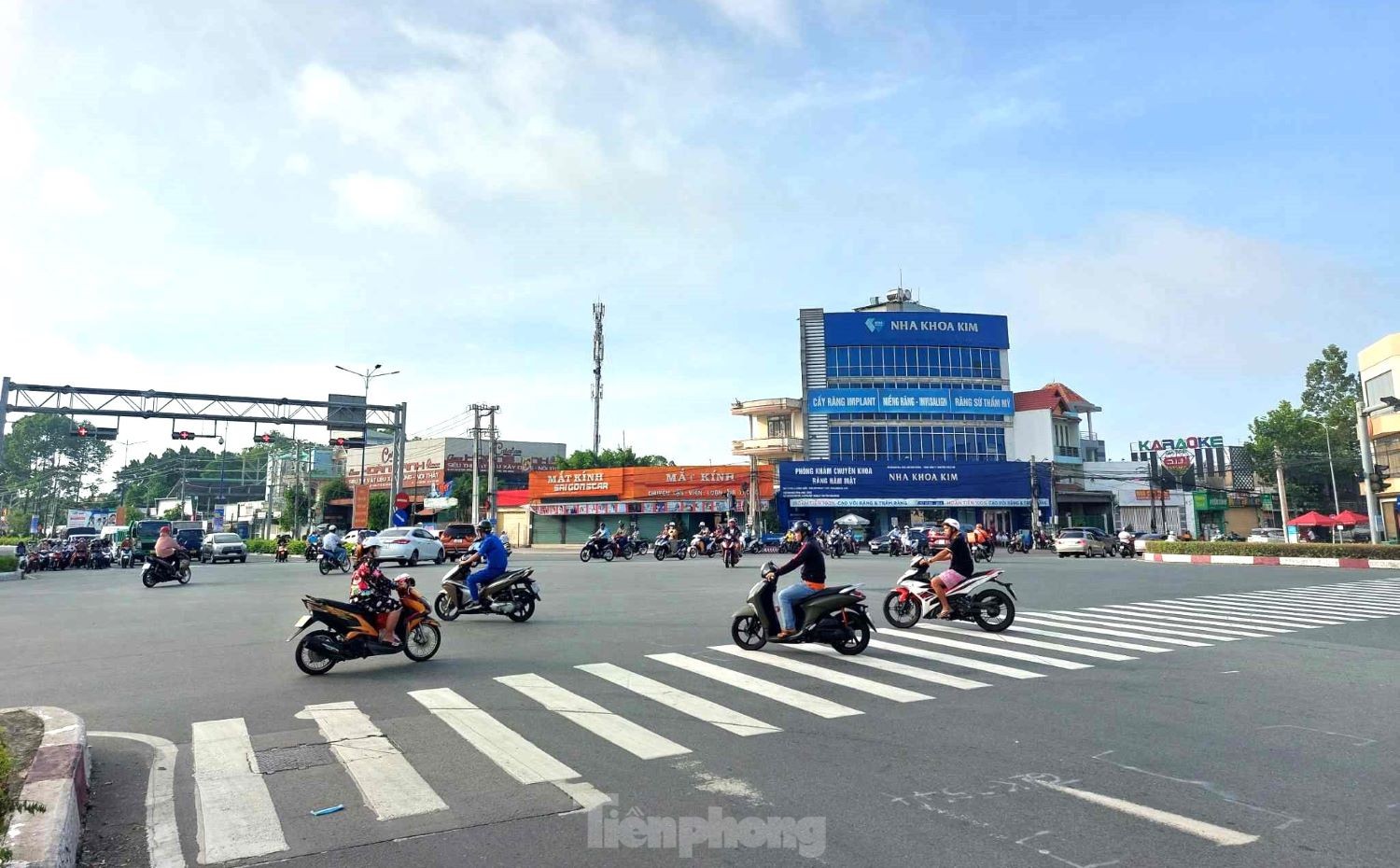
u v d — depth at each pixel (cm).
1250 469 6469
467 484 6950
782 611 968
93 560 3909
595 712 685
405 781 514
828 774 522
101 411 3291
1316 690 769
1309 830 428
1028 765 538
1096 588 1830
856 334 5528
